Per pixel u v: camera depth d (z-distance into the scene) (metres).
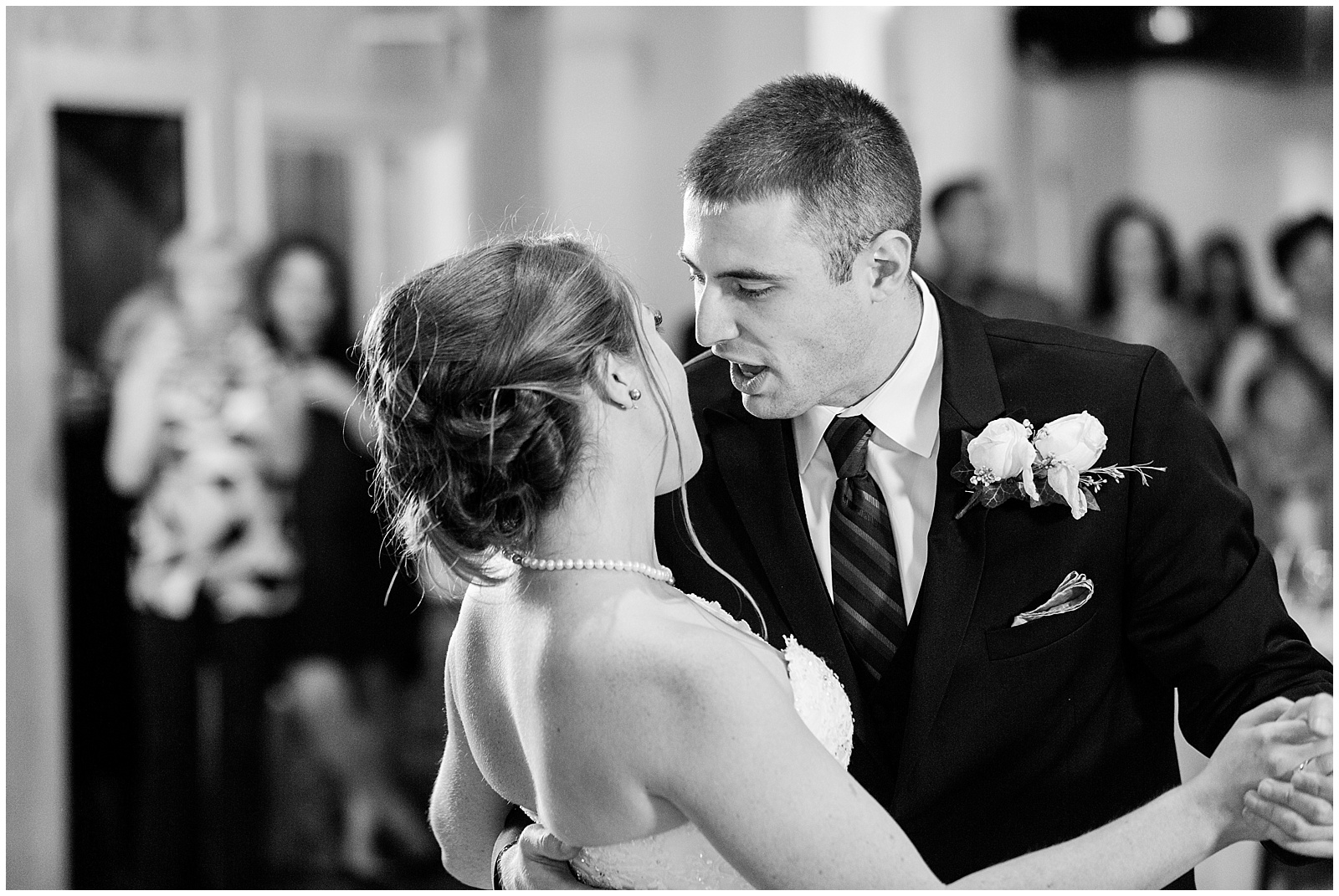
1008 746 1.67
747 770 1.14
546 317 1.23
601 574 1.23
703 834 1.22
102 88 4.54
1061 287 5.03
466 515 1.24
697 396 1.81
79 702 4.36
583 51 5.33
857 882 1.14
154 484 4.40
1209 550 1.63
